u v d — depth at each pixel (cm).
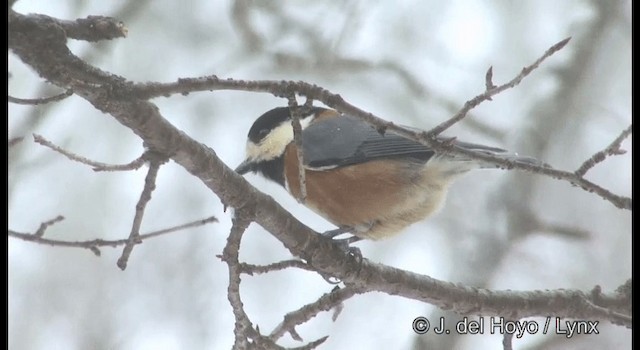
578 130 1349
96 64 1184
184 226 642
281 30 1292
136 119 545
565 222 1348
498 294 736
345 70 1287
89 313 1248
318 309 708
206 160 588
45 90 1046
